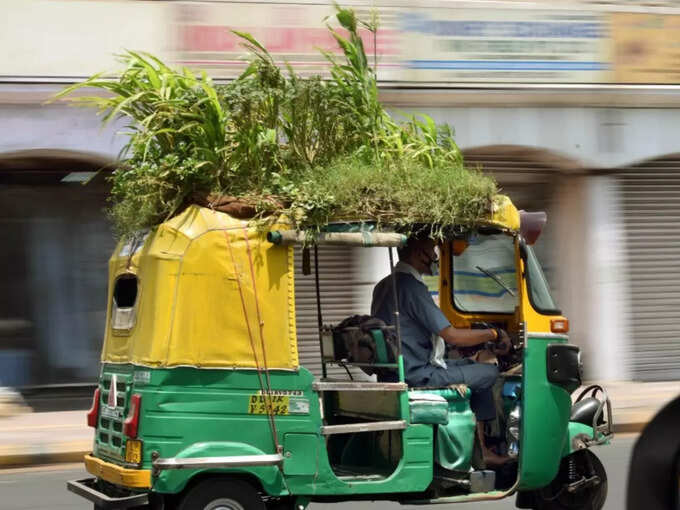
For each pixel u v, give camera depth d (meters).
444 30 12.85
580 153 13.62
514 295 6.79
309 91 5.90
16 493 8.12
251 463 5.25
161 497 5.23
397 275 6.20
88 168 12.30
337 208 5.58
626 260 14.16
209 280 5.30
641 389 13.37
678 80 13.89
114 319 5.87
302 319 7.21
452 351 6.89
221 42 12.04
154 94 5.67
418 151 6.18
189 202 5.50
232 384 5.29
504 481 6.29
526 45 13.21
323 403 6.43
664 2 13.80
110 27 11.82
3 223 12.32
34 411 12.13
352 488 5.52
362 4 12.50
